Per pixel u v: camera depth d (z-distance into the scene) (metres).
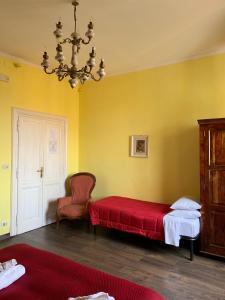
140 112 4.34
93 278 1.58
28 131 4.13
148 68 4.25
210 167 3.08
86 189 4.64
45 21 2.83
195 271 2.77
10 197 3.86
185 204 3.24
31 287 1.47
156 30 3.03
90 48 3.53
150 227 3.27
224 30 3.02
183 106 3.90
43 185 4.41
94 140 4.90
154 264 2.95
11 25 2.91
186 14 2.66
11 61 3.87
